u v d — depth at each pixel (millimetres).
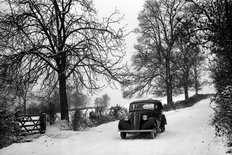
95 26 19891
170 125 17953
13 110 14977
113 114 27031
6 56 17609
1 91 17156
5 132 13445
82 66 19719
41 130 16312
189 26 13930
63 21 19797
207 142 10945
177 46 33219
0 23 17750
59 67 19625
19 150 11586
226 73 12891
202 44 13359
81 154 10523
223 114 11805
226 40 12555
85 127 20312
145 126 13344
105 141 13391
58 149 11648
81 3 20234
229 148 9344
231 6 12648
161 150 10492
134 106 15391
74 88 21078
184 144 11273
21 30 17688
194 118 19781
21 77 17703
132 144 12031
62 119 19766
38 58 18609
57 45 18703
